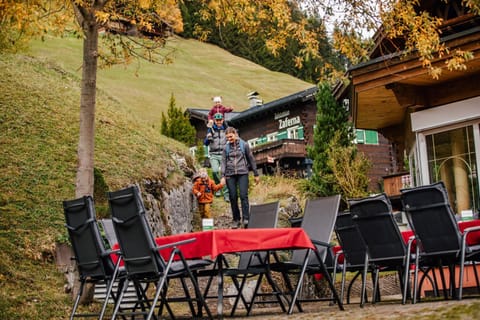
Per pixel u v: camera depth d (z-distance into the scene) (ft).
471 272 29.48
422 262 22.36
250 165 36.19
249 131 124.16
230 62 229.86
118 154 43.70
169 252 21.61
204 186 38.01
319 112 70.74
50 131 43.11
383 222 21.57
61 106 48.21
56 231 31.86
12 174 36.27
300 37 31.35
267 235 20.57
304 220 24.27
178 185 45.37
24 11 25.91
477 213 28.55
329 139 69.46
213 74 206.49
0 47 54.65
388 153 114.73
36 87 50.16
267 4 30.50
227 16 31.14
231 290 32.63
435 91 35.70
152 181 42.01
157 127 131.85
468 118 33.96
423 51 29.71
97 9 27.89
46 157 39.55
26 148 39.78
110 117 50.85
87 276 22.31
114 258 24.57
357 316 17.88
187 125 98.94
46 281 28.63
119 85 157.69
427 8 37.96
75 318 25.90
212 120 44.98
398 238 21.43
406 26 31.48
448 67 29.94
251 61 250.78
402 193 20.40
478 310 15.10
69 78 58.90
